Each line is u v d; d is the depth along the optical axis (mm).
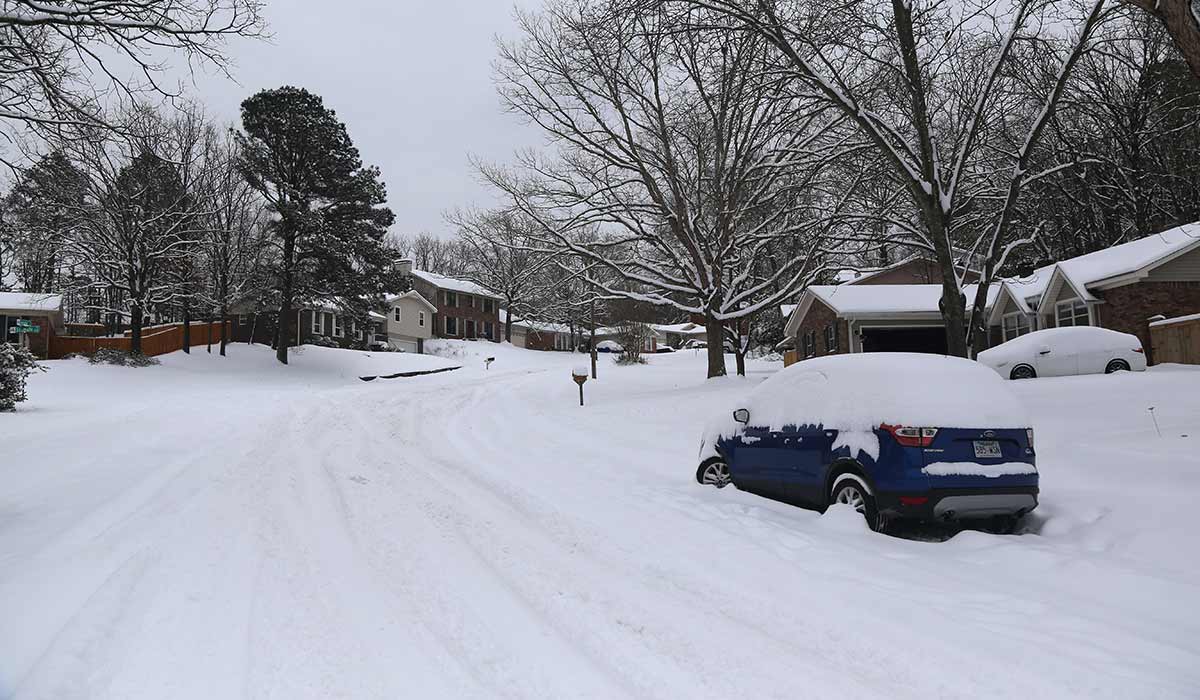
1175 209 29297
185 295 35375
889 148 14055
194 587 5273
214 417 16922
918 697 3748
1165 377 14562
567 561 6238
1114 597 5105
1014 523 7359
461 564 6133
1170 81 24312
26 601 4824
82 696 3592
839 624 4727
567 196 24156
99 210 30328
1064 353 17922
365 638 4520
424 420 18062
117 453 11172
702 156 24000
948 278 14078
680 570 5906
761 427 8398
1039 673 3939
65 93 10367
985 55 15352
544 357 60469
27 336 35719
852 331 29656
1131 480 8133
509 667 4141
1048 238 33594
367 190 39156
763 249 29172
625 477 10414
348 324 46438
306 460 11570
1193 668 3949
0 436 12656
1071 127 28094
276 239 39188
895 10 13539
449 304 68938
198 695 3668
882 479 6672
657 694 3807
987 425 6707
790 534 6793
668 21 13352
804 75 13961
